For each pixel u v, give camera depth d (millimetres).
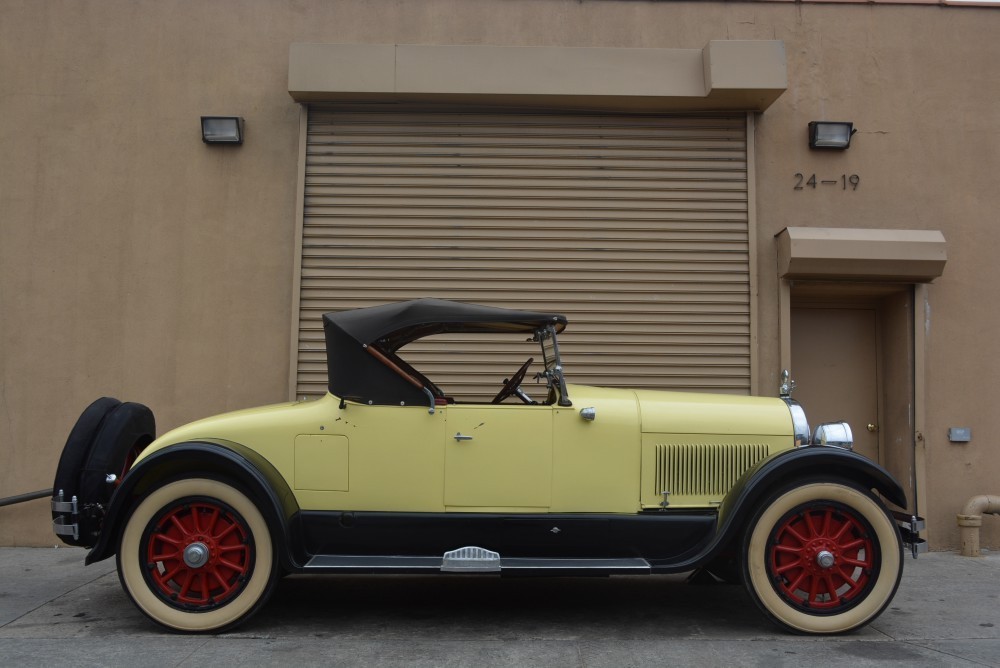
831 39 6922
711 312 6719
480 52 6609
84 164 6688
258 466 4188
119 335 6598
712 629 4320
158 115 6746
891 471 6891
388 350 4848
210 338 6621
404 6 6879
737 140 6863
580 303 6715
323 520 4293
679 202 6805
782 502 4176
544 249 6746
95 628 4273
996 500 6363
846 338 7086
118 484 4559
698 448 4457
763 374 6684
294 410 4426
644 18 6922
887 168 6828
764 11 6926
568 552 4363
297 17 6859
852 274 6531
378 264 6695
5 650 3885
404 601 4883
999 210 6789
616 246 6754
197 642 4016
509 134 6832
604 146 6844
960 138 6855
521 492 4332
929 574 5688
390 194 6750
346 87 6535
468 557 4176
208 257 6672
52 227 6637
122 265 6641
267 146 6758
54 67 6730
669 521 4332
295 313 6590
